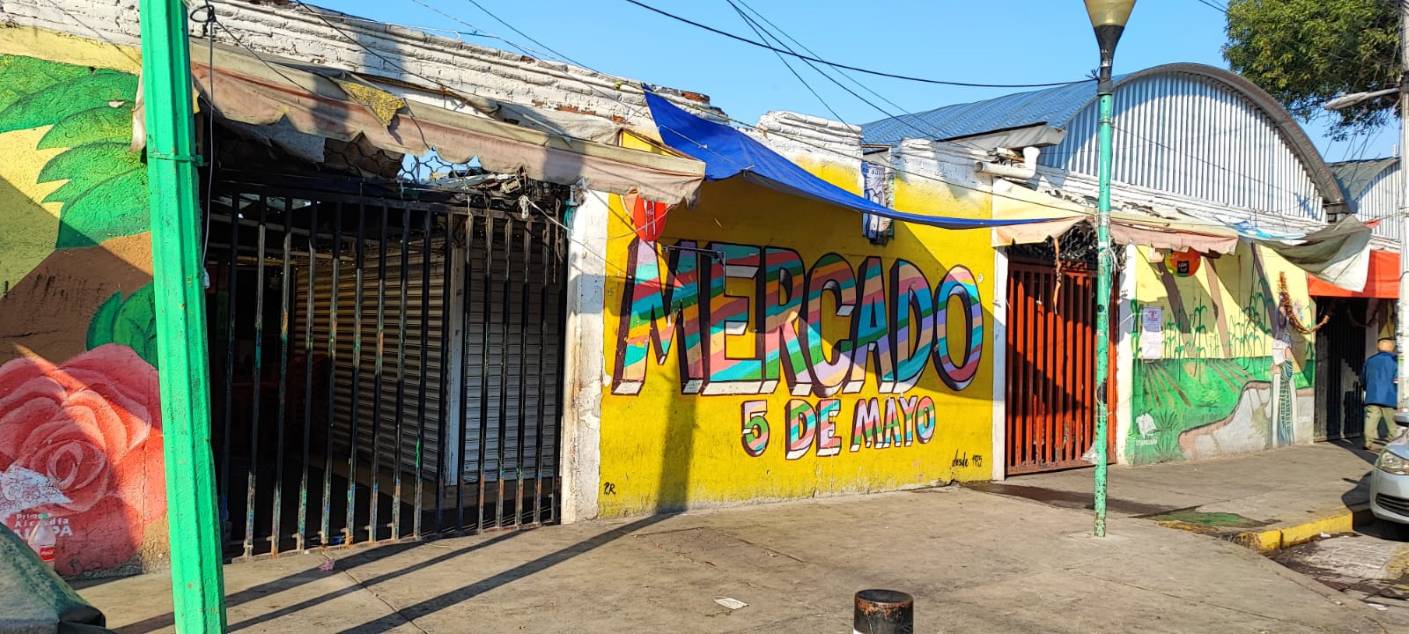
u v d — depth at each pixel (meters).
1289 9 21.31
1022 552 7.42
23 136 5.59
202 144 5.54
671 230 8.27
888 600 3.36
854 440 9.66
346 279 10.36
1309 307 16.20
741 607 5.73
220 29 6.25
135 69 5.98
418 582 5.95
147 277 5.96
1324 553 8.45
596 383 7.85
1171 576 6.86
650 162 6.46
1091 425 12.58
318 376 10.84
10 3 5.61
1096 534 8.02
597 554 6.82
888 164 9.96
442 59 7.21
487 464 8.82
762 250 8.91
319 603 5.44
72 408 5.72
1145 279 12.90
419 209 6.96
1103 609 6.01
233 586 5.73
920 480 10.26
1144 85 14.21
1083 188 12.80
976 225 8.72
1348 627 5.86
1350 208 17.84
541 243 8.30
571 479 7.76
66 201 5.71
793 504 9.05
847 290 9.58
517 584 6.00
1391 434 14.85
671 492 8.31
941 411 10.45
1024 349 11.65
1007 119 13.45
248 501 6.34
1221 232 11.38
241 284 10.87
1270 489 10.97
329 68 6.34
